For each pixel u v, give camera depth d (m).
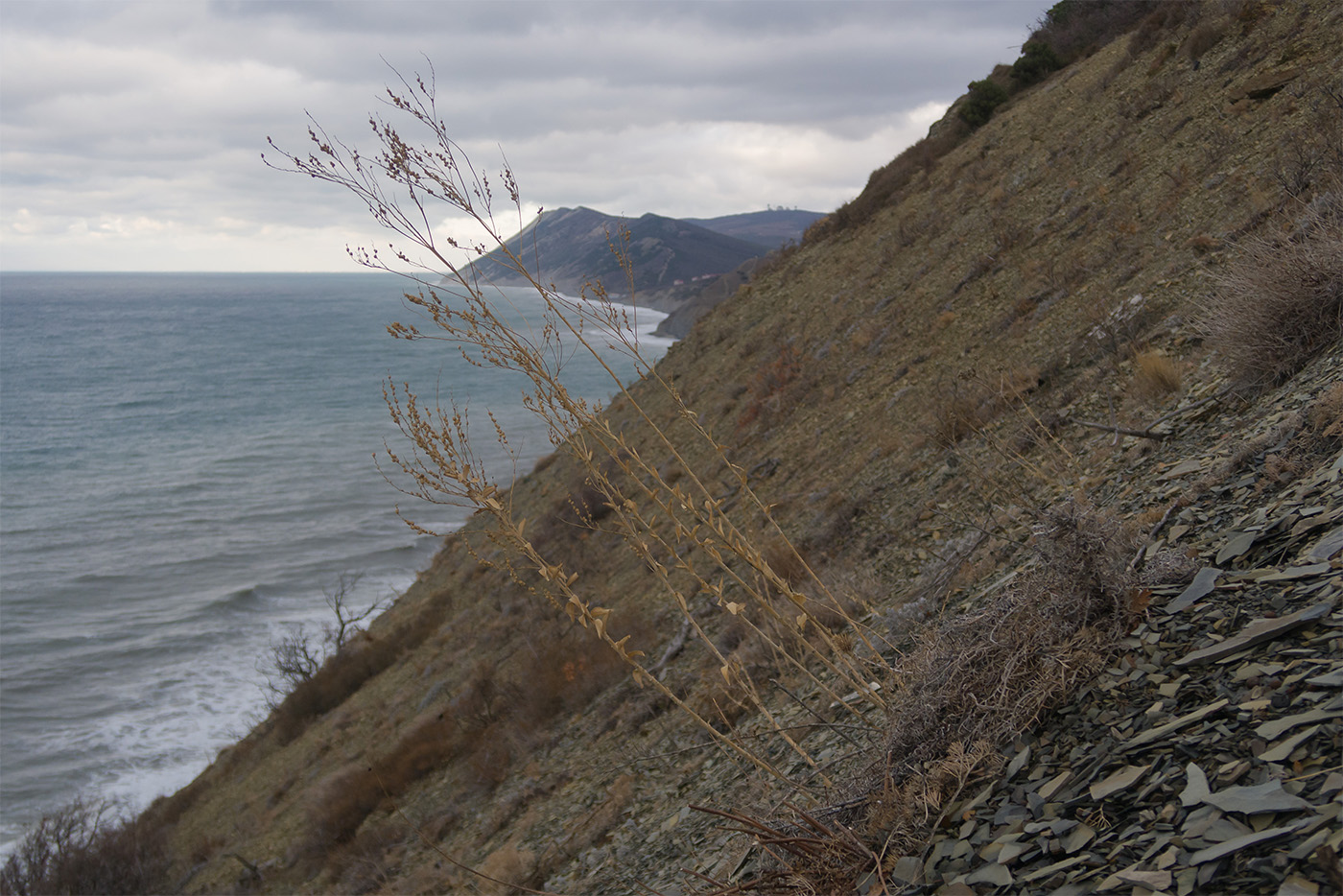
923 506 8.48
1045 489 6.15
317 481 83.69
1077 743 2.18
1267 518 2.65
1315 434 3.05
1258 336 4.80
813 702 5.26
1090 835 1.81
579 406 2.77
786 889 2.52
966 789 2.37
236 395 143.00
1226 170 10.45
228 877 18.44
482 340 2.54
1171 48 16.62
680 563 2.88
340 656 29.53
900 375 14.52
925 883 2.06
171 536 67.75
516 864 7.75
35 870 22.06
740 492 14.78
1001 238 16.02
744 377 23.00
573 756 10.45
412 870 11.23
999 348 11.94
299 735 25.59
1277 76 11.55
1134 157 14.06
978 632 2.79
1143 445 5.30
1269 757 1.65
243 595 53.22
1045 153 18.66
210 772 28.33
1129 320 8.62
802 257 31.16
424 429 2.49
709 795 5.92
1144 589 2.52
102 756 34.78
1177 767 1.82
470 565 28.19
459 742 15.30
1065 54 28.30
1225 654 2.08
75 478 90.38
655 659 11.19
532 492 27.75
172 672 43.16
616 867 6.11
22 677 42.56
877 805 2.57
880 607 6.47
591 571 17.06
